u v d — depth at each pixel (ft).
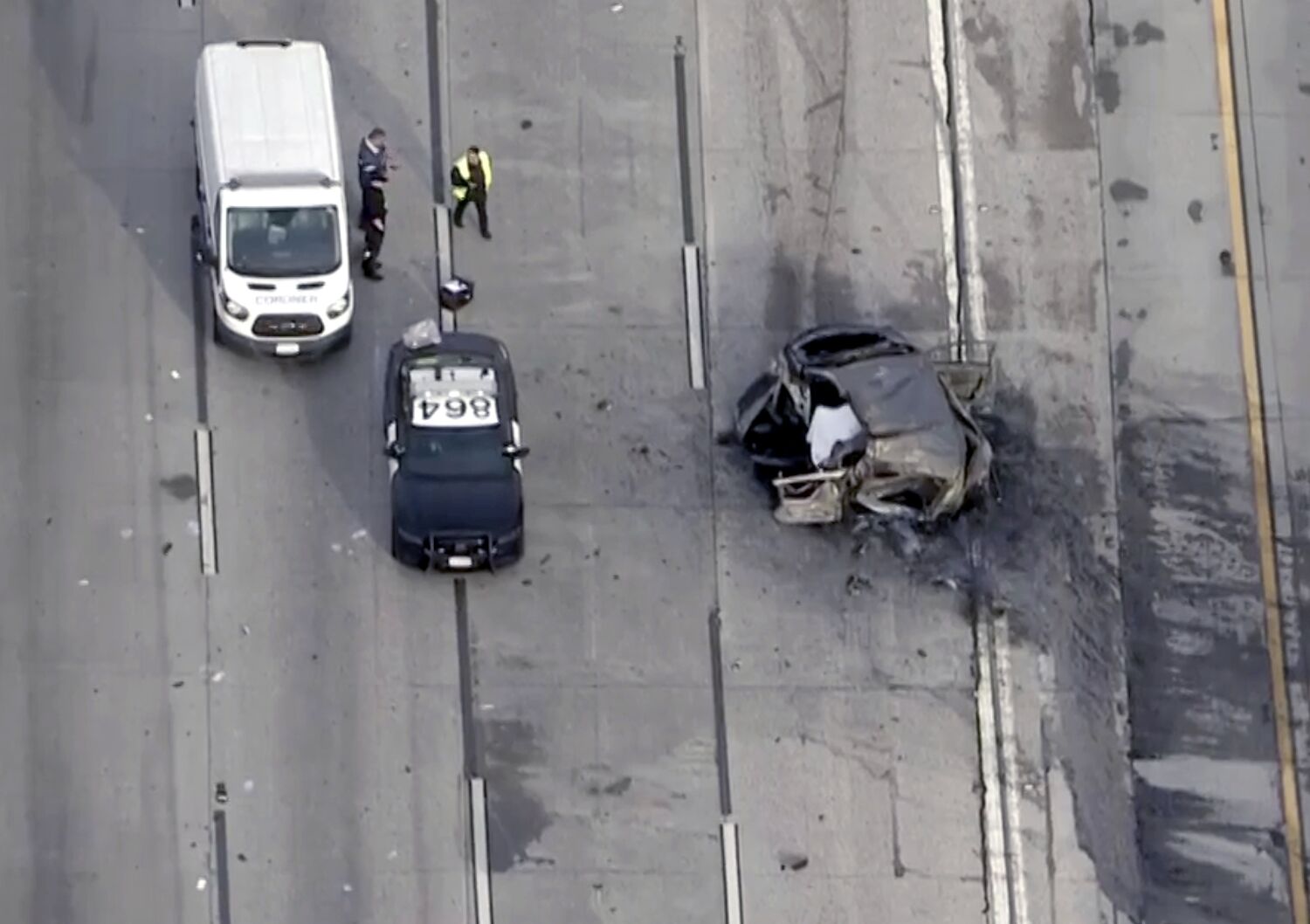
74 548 230.89
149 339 239.50
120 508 232.94
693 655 233.76
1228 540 241.35
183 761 225.15
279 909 221.25
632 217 250.57
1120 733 233.55
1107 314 249.75
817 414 233.76
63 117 247.29
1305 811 231.50
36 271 240.94
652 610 235.20
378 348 242.17
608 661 232.73
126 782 223.92
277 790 224.94
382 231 239.50
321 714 227.81
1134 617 237.86
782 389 237.04
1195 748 233.35
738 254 250.16
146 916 220.02
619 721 230.48
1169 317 249.75
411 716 228.63
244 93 233.96
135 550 231.71
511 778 227.61
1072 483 242.99
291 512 234.79
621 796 228.02
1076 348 248.52
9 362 237.04
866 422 230.89
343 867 223.30
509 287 246.47
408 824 225.35
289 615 230.89
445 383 232.32
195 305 241.35
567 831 226.38
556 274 247.50
